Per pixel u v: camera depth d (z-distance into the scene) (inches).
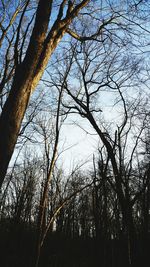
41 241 156.3
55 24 210.8
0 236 941.8
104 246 484.4
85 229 1097.4
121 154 530.6
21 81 169.5
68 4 243.3
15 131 159.0
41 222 157.8
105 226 459.2
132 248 501.0
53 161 166.9
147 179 547.2
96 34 369.7
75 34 270.2
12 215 992.9
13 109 161.3
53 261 759.1
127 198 498.6
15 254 836.6
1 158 149.9
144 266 528.1
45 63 189.0
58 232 844.6
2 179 149.0
